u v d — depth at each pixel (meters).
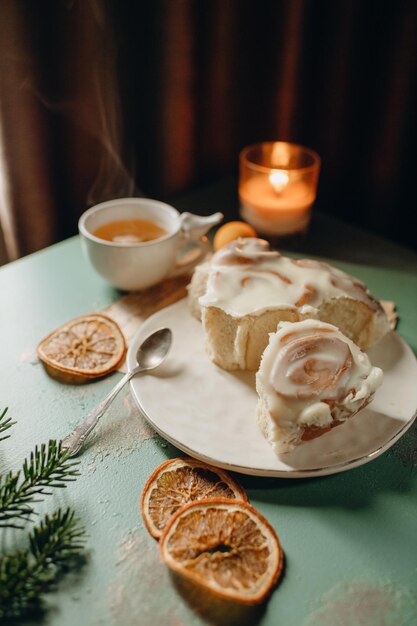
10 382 0.49
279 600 0.36
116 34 0.67
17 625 0.34
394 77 0.72
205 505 0.39
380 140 0.77
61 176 0.72
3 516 0.38
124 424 0.46
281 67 0.76
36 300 0.58
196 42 0.71
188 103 0.74
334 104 0.78
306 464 0.42
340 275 0.53
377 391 0.48
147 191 0.81
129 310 0.57
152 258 0.56
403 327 0.56
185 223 0.58
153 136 0.76
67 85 0.66
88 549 0.38
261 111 0.83
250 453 0.42
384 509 0.41
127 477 0.42
